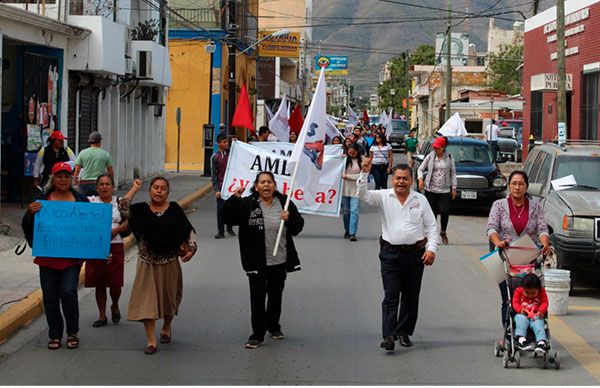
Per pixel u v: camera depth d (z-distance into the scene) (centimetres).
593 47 2978
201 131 3966
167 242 860
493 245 925
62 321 892
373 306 1096
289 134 2619
